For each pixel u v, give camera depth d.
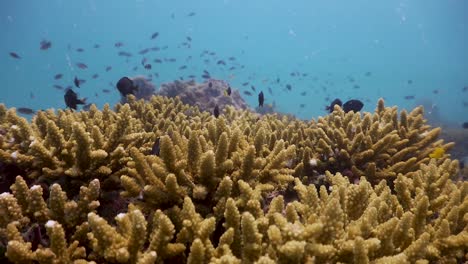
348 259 0.45
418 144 1.14
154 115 1.44
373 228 0.51
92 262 0.41
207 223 0.46
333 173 1.04
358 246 0.42
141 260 0.40
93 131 0.70
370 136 1.07
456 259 0.60
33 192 0.51
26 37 26.28
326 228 0.45
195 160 0.60
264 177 0.67
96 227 0.43
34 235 0.50
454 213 0.61
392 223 0.48
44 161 0.64
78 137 0.62
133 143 0.79
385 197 0.65
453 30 24.88
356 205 0.57
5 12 19.44
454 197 0.66
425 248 0.47
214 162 0.57
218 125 0.79
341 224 0.47
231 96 3.21
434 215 0.74
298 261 0.39
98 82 16.56
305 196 0.58
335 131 1.05
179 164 0.57
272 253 0.43
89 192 0.54
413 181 0.78
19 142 0.76
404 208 0.69
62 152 0.64
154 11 28.20
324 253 0.41
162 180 0.57
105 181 0.65
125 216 0.48
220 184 0.55
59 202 0.51
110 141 0.71
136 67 4.16
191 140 0.59
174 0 27.45
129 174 0.66
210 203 0.58
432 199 0.72
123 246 0.43
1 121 1.07
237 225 0.48
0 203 0.50
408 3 21.17
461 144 3.16
